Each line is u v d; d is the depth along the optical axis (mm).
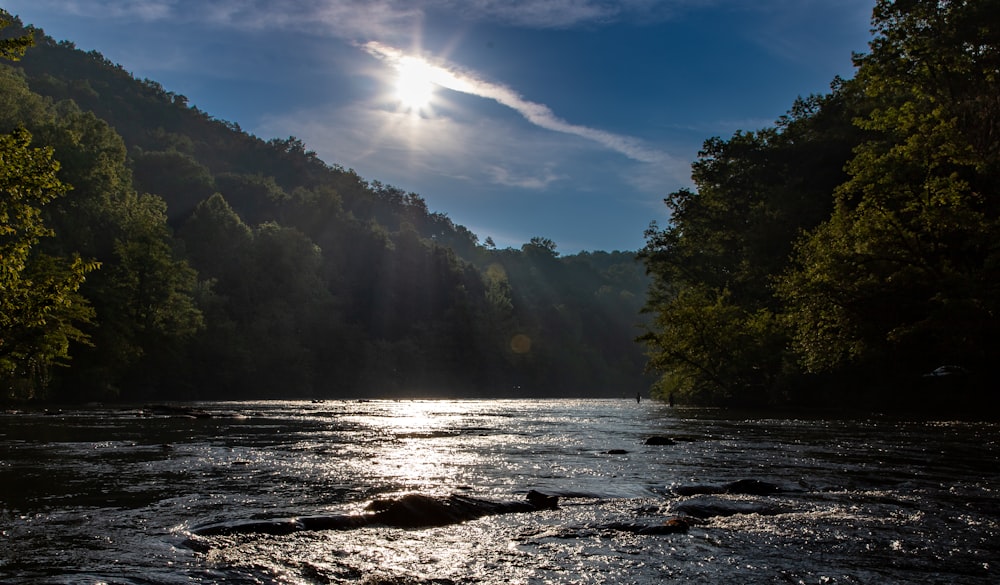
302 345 100312
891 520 6613
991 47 36094
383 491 8539
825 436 18609
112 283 61062
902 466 11508
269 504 7523
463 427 23344
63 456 12398
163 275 64688
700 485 8938
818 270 32438
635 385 167625
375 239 136250
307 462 11750
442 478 9828
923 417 30250
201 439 16812
